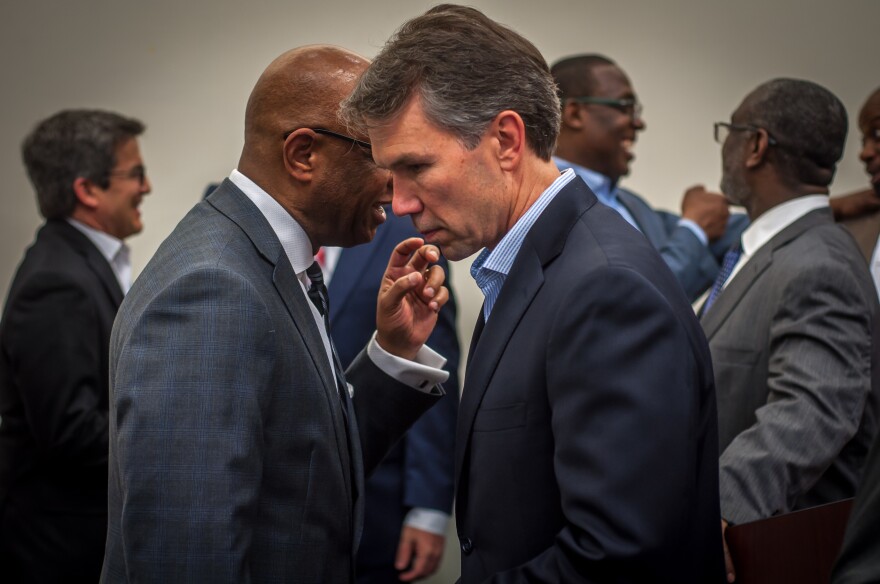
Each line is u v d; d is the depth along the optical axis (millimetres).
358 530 1527
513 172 1371
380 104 1324
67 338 2520
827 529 1574
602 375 1234
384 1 3584
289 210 1509
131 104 3621
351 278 2680
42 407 2498
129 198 2857
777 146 2145
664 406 1218
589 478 1221
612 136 3008
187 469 1270
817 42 3582
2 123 3623
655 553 1197
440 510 2689
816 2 3576
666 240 3154
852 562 1102
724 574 1379
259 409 1337
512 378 1342
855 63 3570
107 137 2805
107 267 2691
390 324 1707
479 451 1370
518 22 3602
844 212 2701
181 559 1255
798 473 1866
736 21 3602
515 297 1365
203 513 1262
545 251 1360
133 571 1264
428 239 1377
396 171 1354
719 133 2262
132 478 1271
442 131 1320
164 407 1281
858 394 1920
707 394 1325
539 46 3613
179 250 1405
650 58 3619
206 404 1288
